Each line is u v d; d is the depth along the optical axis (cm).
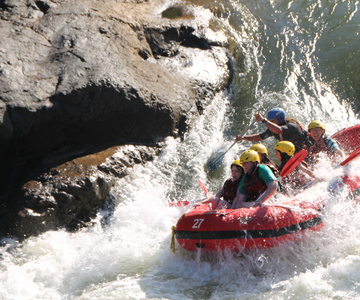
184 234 2055
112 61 2989
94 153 2730
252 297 1866
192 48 3678
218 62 3619
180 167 2867
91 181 2478
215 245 2006
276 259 2042
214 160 2748
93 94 2728
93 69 2850
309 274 1948
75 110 2702
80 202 2438
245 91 3550
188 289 1956
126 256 2208
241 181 2152
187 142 3053
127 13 3659
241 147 3066
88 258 2203
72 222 2438
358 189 2211
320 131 2511
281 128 2530
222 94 3497
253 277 2006
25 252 2241
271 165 2206
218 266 2066
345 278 1905
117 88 2788
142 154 2872
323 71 3700
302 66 3747
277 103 3412
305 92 3538
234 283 1981
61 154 2705
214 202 2228
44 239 2328
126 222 2464
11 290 1986
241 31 4000
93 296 1927
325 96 3512
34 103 2594
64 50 2977
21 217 2311
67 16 3297
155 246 2275
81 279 2077
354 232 2183
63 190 2417
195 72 3441
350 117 3362
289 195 2308
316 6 4306
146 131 2958
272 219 1970
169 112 2994
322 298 1808
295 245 2053
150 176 2764
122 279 2048
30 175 2545
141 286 1984
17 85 2642
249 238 1959
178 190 2716
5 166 2620
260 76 3675
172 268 2112
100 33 3212
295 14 4219
